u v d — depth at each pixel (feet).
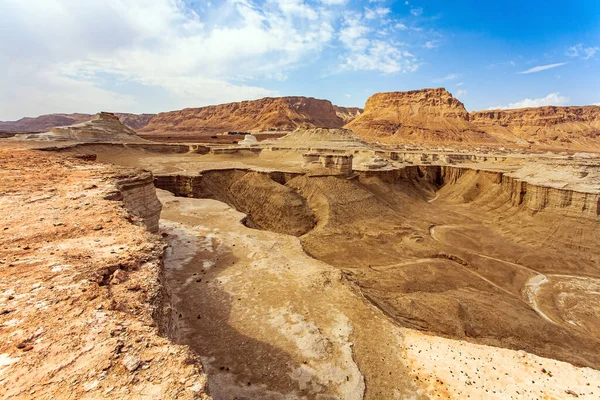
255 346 42.68
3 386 14.92
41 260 27.37
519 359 44.37
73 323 19.83
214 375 37.50
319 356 41.91
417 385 38.96
